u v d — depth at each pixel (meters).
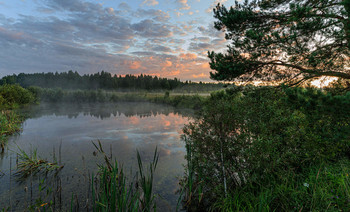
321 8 3.49
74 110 19.25
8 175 4.66
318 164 3.42
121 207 2.46
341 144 3.03
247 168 3.23
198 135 3.60
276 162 3.07
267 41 3.64
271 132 3.29
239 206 2.89
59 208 3.32
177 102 24.11
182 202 3.58
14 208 3.33
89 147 7.03
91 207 3.34
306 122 3.11
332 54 3.37
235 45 4.45
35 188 4.04
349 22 2.75
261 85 4.52
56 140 8.00
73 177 4.55
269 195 2.88
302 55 3.47
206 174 3.61
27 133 9.23
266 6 4.30
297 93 2.52
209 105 3.76
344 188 2.68
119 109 20.58
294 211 2.68
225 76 4.35
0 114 10.35
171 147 7.04
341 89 3.30
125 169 4.68
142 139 8.22
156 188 4.09
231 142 3.37
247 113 3.42
